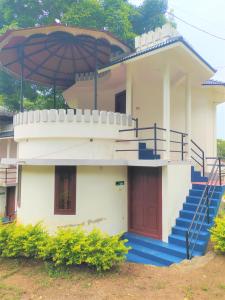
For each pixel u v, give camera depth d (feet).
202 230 26.94
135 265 23.25
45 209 30.73
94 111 30.22
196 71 35.19
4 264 23.04
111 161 28.99
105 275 20.59
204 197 28.55
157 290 18.60
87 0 58.44
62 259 21.49
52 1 61.82
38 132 30.63
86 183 30.45
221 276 20.33
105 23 58.95
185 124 37.78
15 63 39.24
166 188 28.60
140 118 40.34
